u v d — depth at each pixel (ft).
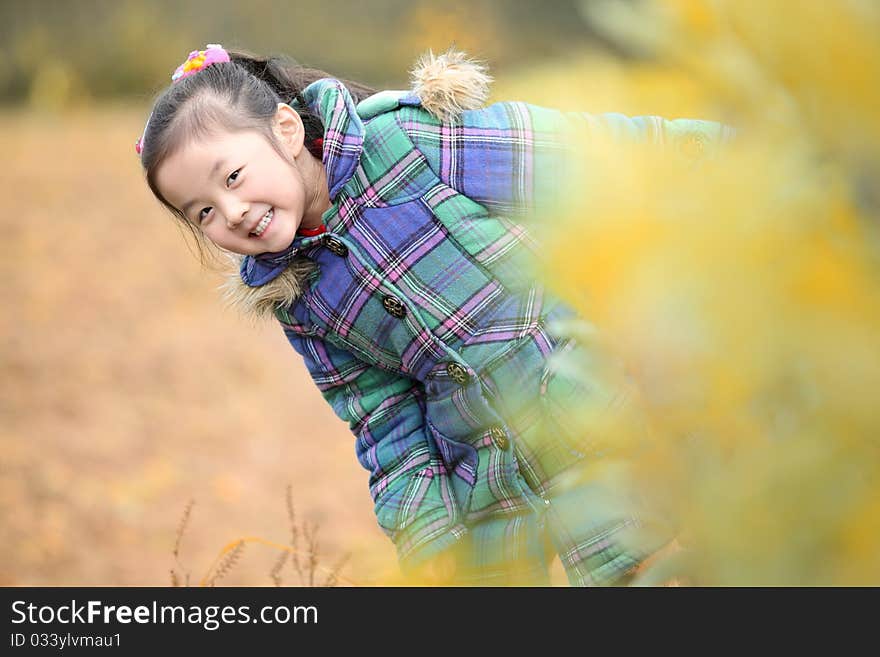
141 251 76.59
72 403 51.03
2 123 135.54
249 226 14.34
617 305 3.98
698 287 3.84
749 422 4.33
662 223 3.86
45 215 85.20
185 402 52.24
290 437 48.98
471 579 14.78
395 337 15.28
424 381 15.55
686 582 6.22
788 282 3.81
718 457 4.53
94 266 73.00
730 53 4.19
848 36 3.79
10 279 69.87
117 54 161.58
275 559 36.40
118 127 128.77
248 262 15.70
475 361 14.75
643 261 3.82
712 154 4.50
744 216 3.85
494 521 15.19
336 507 41.19
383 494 15.87
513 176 14.60
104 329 61.67
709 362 4.05
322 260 15.31
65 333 60.44
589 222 3.85
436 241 14.74
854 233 3.91
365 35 166.20
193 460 45.85
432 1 131.44
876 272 3.87
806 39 3.91
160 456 45.98
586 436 5.93
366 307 15.20
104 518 39.70
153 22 167.53
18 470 43.27
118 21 167.53
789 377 4.12
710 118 4.25
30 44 161.48
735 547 4.35
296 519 40.04
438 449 16.03
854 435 4.04
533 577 14.87
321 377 16.66
